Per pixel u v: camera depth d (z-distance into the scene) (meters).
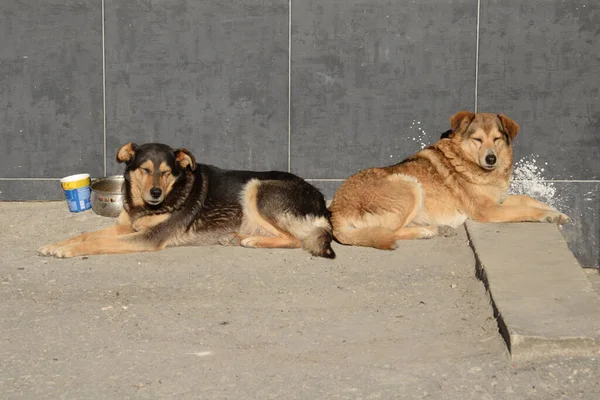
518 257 6.79
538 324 5.36
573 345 5.16
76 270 6.95
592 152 9.21
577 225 9.34
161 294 6.40
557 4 8.96
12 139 9.37
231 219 7.71
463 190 8.09
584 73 9.08
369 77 9.16
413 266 7.06
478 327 5.70
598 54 9.03
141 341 5.50
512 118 9.18
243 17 9.09
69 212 8.92
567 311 5.60
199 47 9.15
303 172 9.37
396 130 9.24
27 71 9.23
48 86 9.26
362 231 7.56
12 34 9.16
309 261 7.23
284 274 6.88
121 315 5.96
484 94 9.15
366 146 9.29
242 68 9.17
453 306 6.10
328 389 4.83
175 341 5.50
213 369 5.09
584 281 6.21
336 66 9.14
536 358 5.18
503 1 8.98
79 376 5.01
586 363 5.08
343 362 5.18
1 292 6.43
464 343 5.45
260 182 7.74
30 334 5.62
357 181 7.96
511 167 8.20
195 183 7.66
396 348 5.38
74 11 9.11
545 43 9.03
